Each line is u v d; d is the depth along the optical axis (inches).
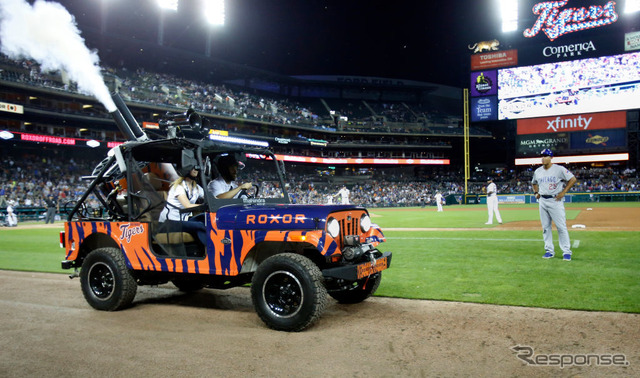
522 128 1913.1
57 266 331.6
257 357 135.0
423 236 490.0
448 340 147.3
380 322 170.9
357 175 2301.9
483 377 116.8
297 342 149.0
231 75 2148.1
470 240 433.7
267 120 1985.7
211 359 134.0
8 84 1168.2
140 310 199.3
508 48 1941.4
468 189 2081.7
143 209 197.2
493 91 1948.8
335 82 2436.0
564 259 294.4
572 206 1250.0
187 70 2032.5
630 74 1731.1
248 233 169.8
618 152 1768.0
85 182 1401.3
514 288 218.2
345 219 176.2
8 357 138.3
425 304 196.5
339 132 2170.3
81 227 215.9
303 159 2016.5
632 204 1327.5
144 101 1568.7
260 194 231.9
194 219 203.8
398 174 2402.8
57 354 140.5
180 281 234.5
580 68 1808.6
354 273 163.5
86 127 1433.3
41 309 201.9
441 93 2765.7
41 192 1226.0
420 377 117.6
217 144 195.0
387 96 2630.4
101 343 151.1
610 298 191.5
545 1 1927.9
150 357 136.5
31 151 1375.5
